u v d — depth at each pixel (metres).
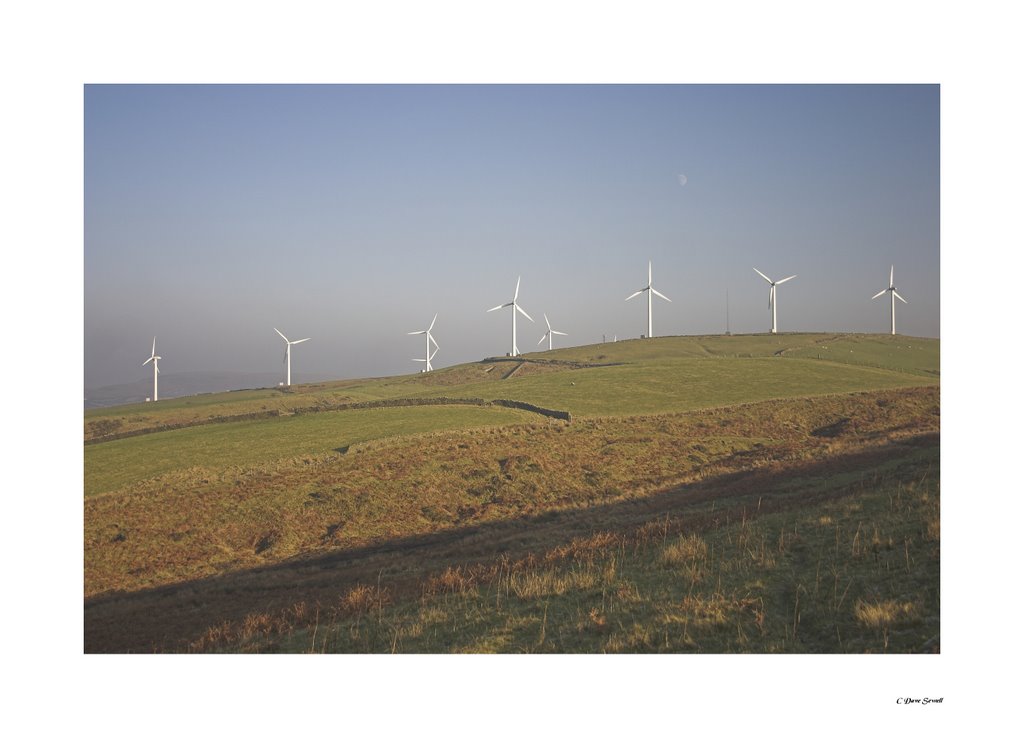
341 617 19.50
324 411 70.12
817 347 122.31
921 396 64.50
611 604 17.00
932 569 15.76
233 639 18.89
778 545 19.38
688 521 25.30
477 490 43.72
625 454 50.31
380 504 41.31
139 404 97.62
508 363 137.88
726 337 150.75
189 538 36.53
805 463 37.81
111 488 43.59
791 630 14.62
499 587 19.88
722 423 58.91
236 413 82.94
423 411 68.44
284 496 41.62
